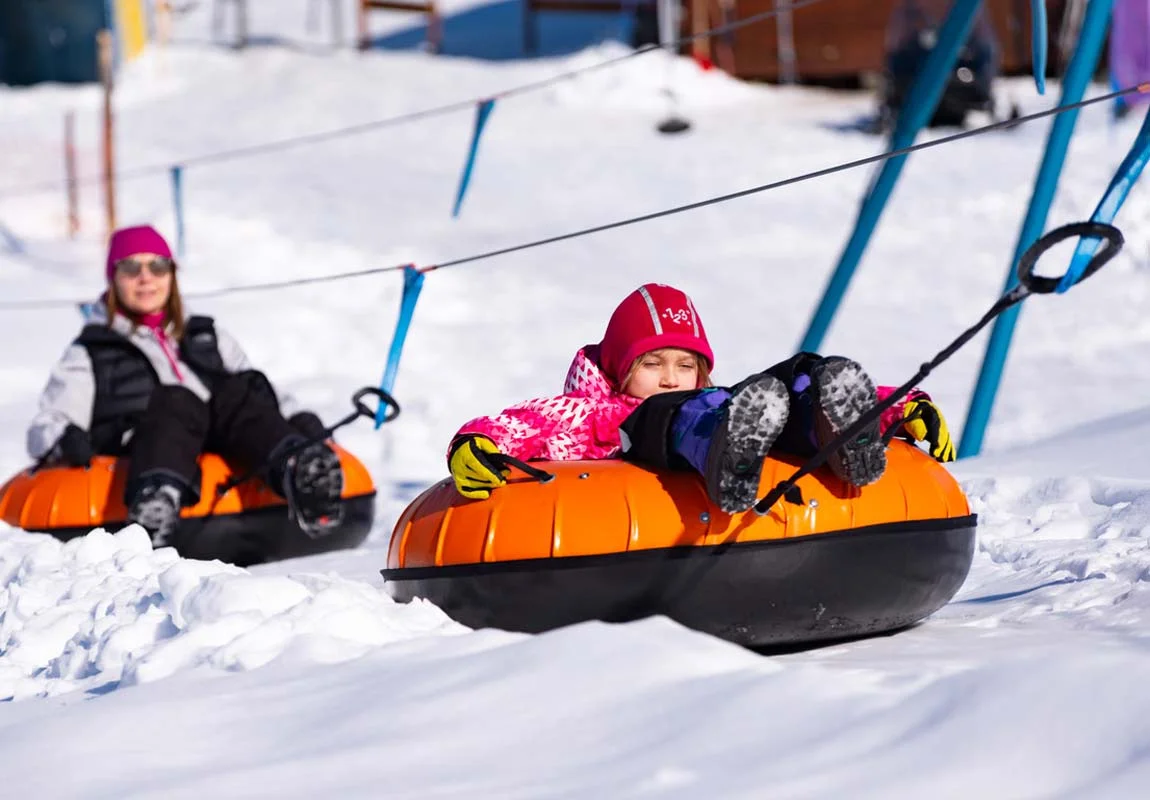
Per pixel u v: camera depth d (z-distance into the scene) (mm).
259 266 39469
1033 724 5695
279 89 67625
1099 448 15547
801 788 5473
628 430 9852
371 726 6660
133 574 11344
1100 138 46781
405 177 51844
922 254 38688
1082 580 10766
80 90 70062
